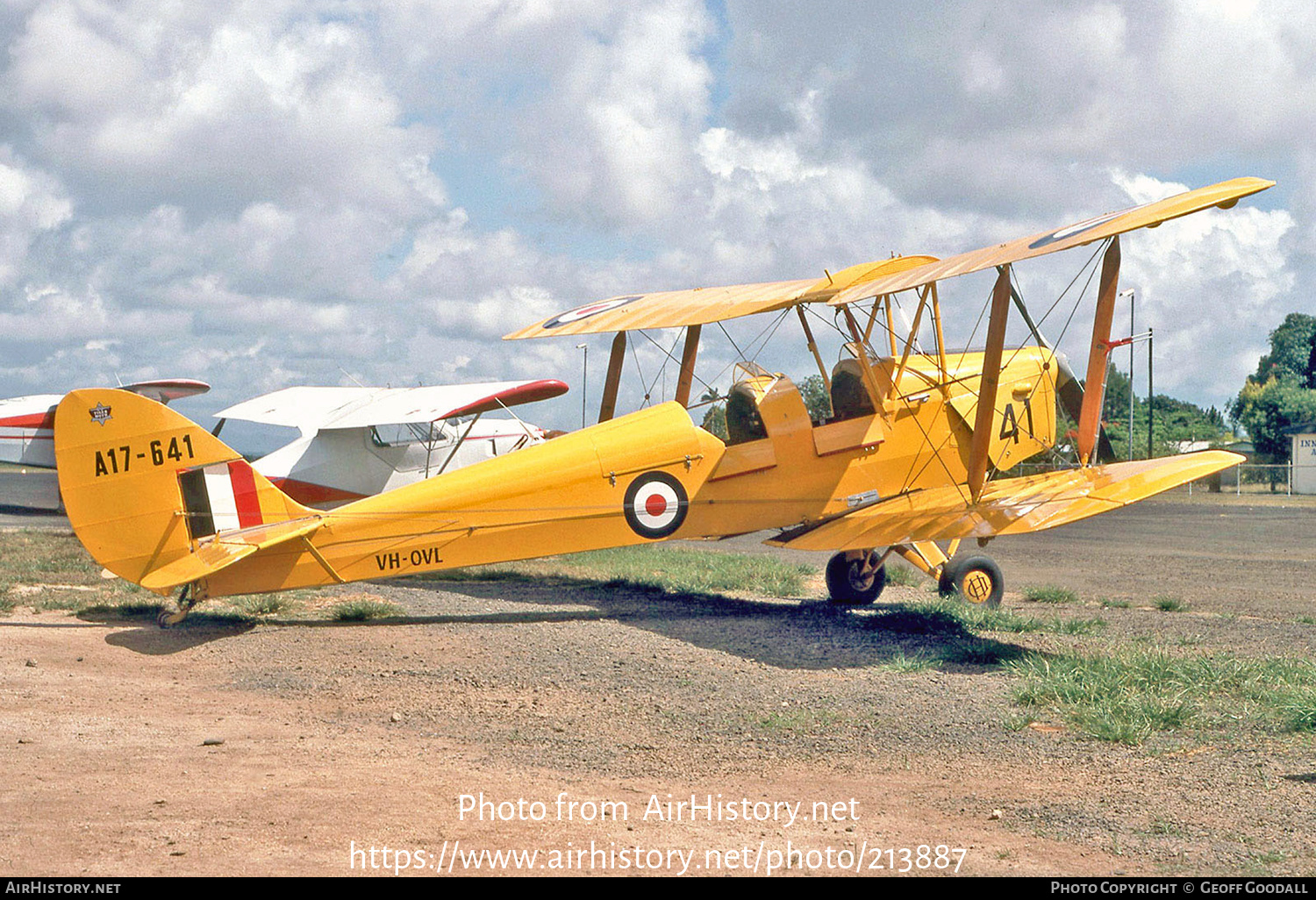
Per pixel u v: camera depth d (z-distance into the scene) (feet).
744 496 34.91
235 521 30.91
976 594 36.06
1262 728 19.39
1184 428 236.02
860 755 17.81
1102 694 21.61
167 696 22.08
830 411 37.11
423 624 32.04
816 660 26.53
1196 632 31.24
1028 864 12.64
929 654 27.32
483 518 32.83
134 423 29.55
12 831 13.20
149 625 30.63
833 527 33.76
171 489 29.89
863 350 35.40
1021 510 31.63
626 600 38.09
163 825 13.58
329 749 17.94
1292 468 163.43
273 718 20.30
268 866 12.17
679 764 17.28
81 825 13.46
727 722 20.16
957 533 30.68
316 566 31.89
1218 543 72.43
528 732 19.44
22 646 26.73
